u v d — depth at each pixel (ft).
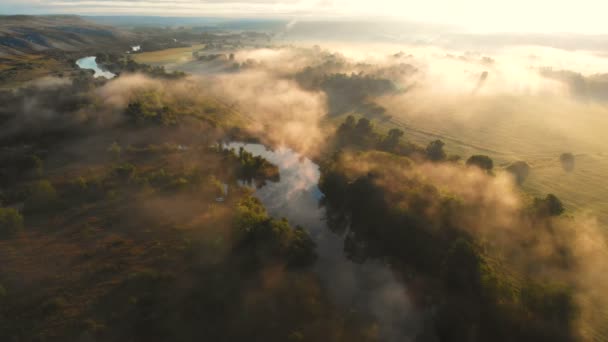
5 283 170.30
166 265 183.83
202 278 175.42
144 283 170.40
